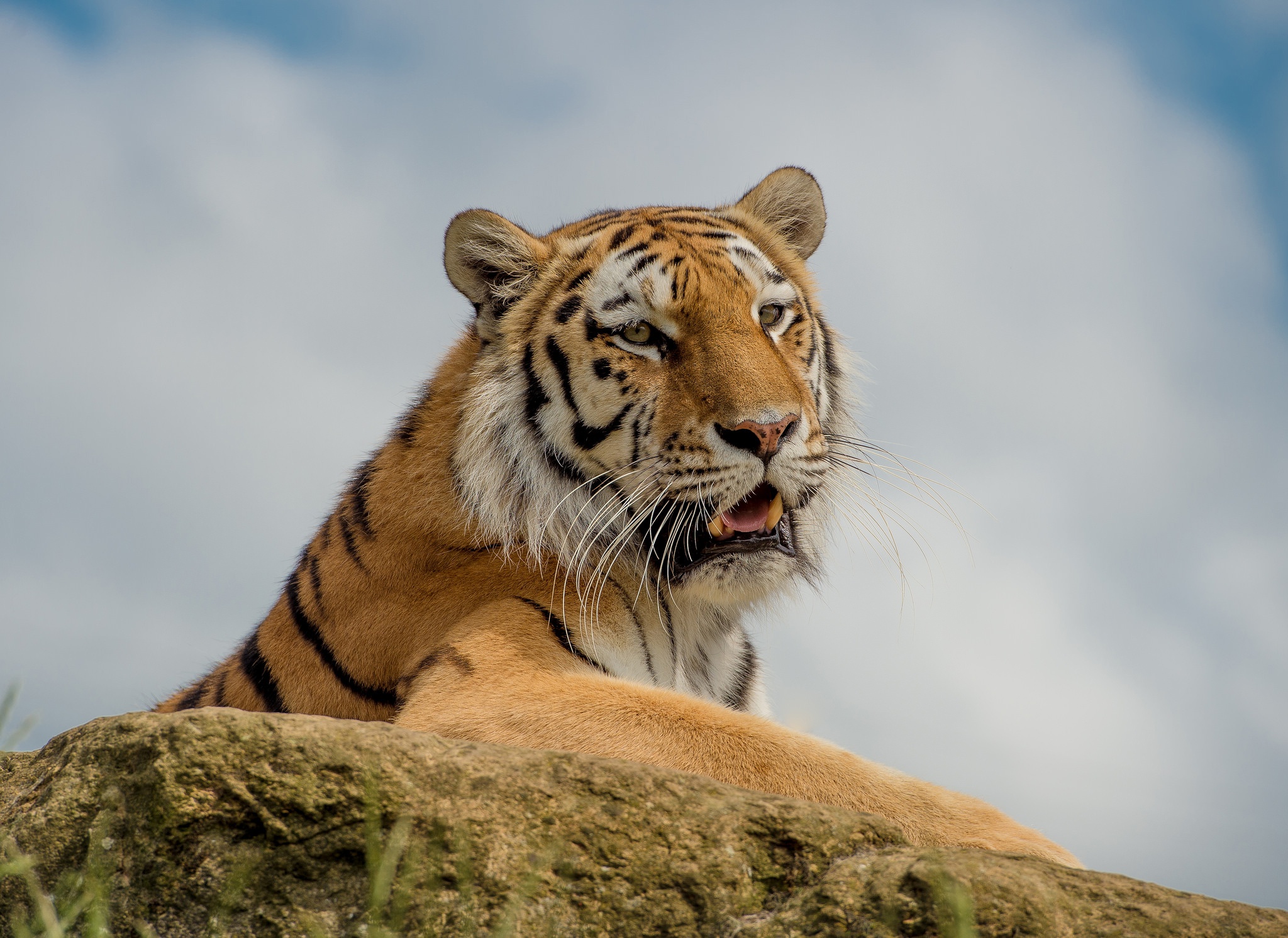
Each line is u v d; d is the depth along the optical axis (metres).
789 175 9.88
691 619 8.71
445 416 8.48
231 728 4.91
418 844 4.73
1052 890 4.38
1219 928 4.28
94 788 4.99
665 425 8.11
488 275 8.73
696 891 4.65
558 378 8.41
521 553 8.11
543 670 7.20
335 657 8.22
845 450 9.38
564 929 4.61
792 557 8.34
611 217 9.36
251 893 4.72
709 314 8.30
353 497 8.69
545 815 4.82
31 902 4.84
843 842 4.78
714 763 6.20
